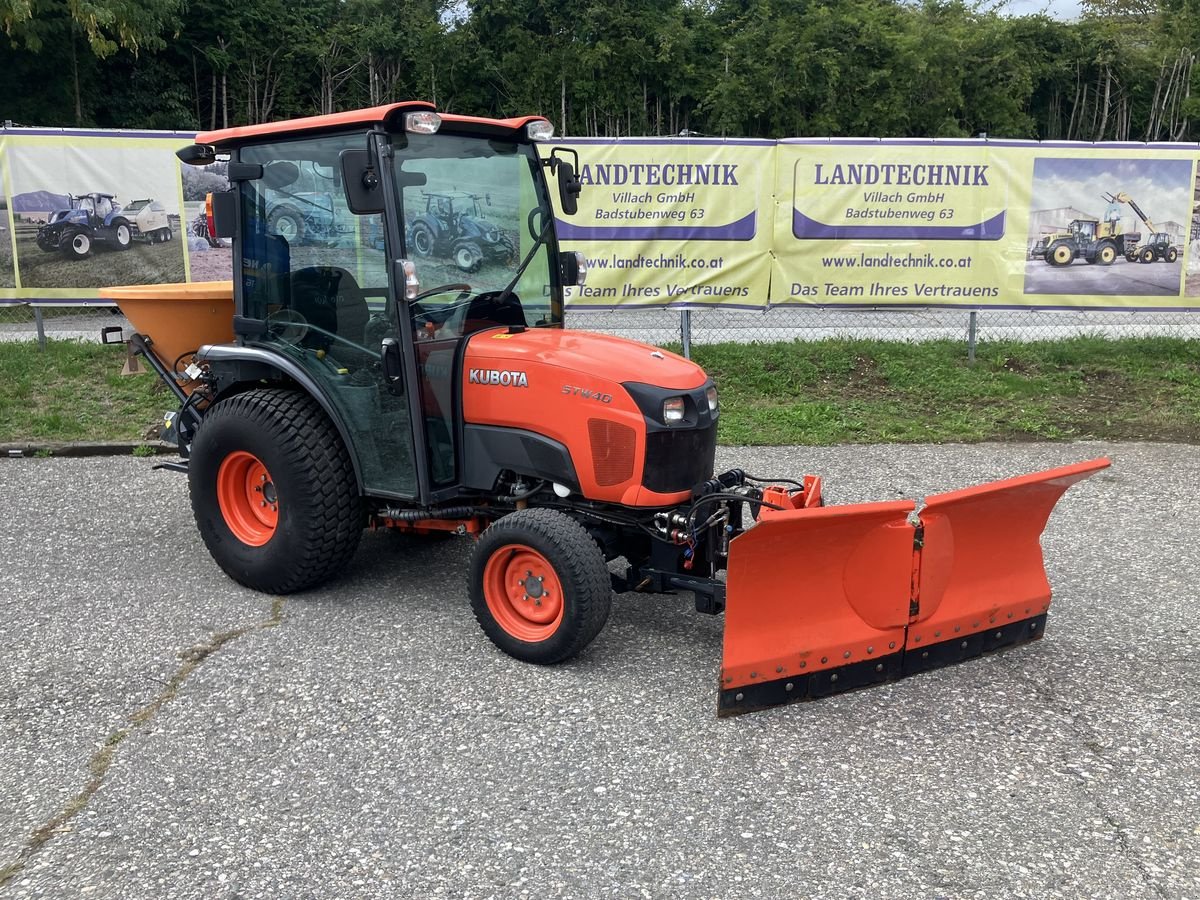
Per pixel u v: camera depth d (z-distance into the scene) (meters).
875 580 3.83
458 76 26.61
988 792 3.23
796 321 10.80
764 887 2.75
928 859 2.88
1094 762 3.41
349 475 4.73
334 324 4.55
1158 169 8.79
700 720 3.69
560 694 3.89
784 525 3.47
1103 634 4.47
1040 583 4.35
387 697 3.86
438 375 4.41
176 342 5.64
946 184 8.73
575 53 26.41
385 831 3.00
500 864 2.85
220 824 3.04
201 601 4.84
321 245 4.52
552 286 4.98
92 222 9.11
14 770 3.34
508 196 4.71
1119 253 8.95
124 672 4.07
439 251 4.41
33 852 2.90
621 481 4.11
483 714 3.73
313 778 3.29
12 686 3.94
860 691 3.92
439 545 5.73
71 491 6.67
